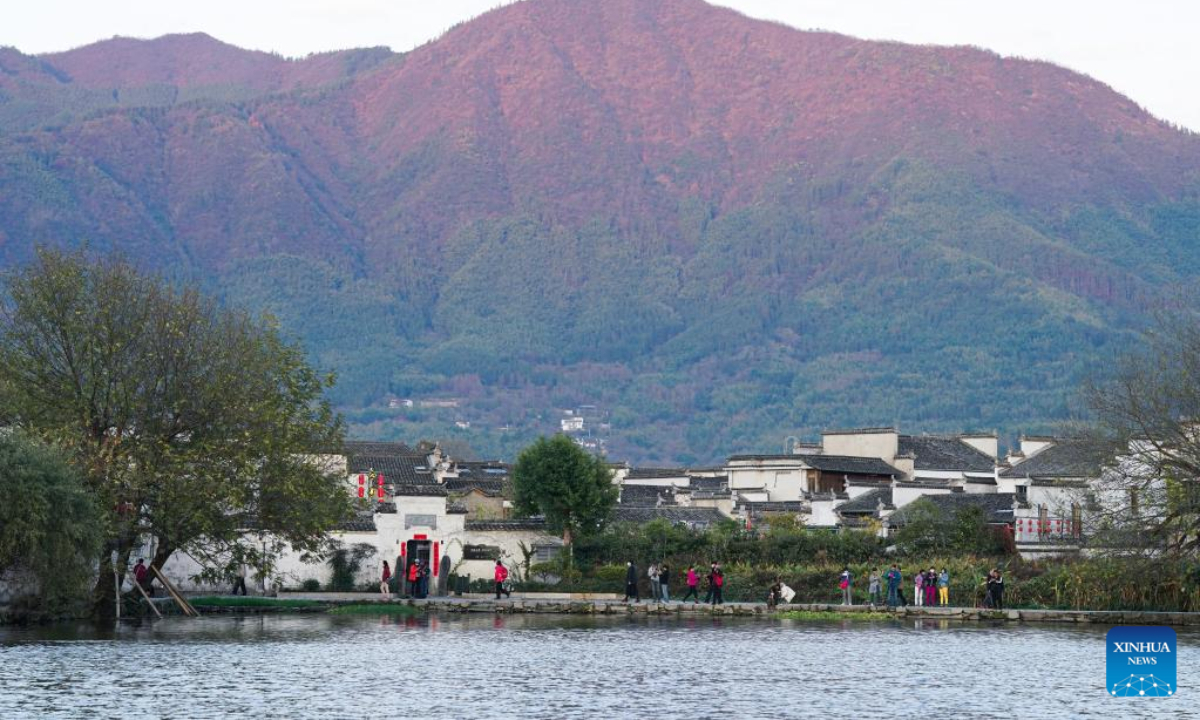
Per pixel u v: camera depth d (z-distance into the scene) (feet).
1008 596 602.03
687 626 529.86
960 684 367.86
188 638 449.89
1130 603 563.07
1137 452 565.94
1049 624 540.93
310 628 496.23
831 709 328.49
